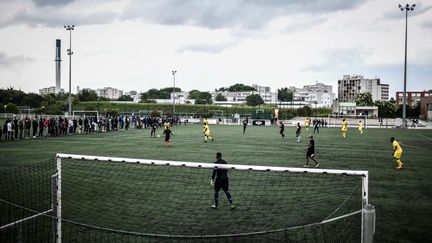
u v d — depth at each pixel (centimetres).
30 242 704
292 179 1320
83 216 890
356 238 739
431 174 1533
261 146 2661
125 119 4953
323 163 1827
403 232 792
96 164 1609
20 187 1154
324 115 10250
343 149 2531
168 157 1981
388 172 1579
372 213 495
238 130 5044
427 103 9500
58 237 707
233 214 911
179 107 10900
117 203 1002
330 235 757
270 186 1214
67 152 2122
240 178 1333
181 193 1117
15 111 6662
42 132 3322
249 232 779
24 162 1684
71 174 1386
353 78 19700
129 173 1412
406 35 5975
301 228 801
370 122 8462
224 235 744
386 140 3375
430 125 7088
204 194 1106
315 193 1122
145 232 780
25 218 831
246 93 19550
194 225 828
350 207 965
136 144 2722
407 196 1122
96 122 4331
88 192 1121
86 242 718
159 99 17750
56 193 745
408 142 3212
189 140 3172
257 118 7750
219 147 2556
